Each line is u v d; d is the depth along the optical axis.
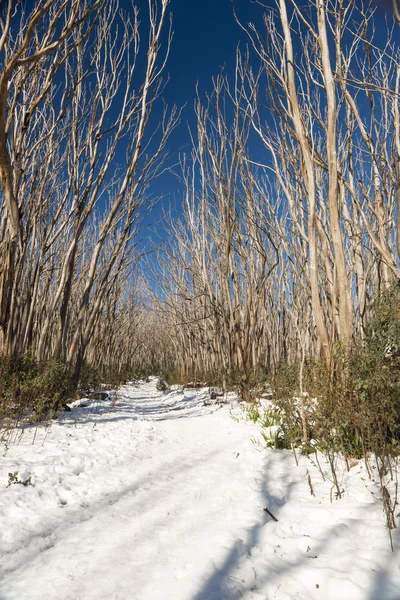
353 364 3.60
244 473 3.70
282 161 6.02
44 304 9.62
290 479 3.43
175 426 6.91
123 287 20.83
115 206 8.74
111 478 3.69
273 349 11.23
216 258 11.63
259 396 8.62
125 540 2.37
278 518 2.67
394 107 4.89
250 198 8.38
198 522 2.61
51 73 7.19
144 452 4.87
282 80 4.93
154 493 3.27
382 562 2.01
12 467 3.68
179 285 15.46
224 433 6.07
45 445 4.79
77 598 1.80
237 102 7.91
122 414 8.29
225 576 1.94
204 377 14.70
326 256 5.05
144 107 8.60
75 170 8.36
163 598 1.78
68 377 7.83
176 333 18.80
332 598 1.79
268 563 2.06
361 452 3.67
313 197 4.42
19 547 2.32
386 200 5.25
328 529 2.39
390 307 3.76
